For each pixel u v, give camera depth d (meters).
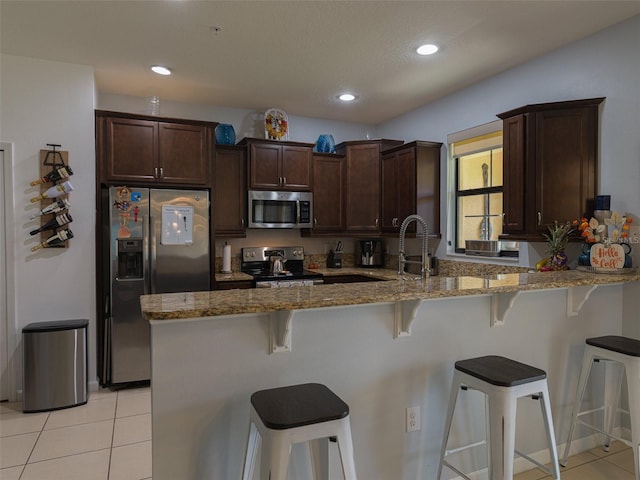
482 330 2.21
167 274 3.69
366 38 2.87
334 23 2.66
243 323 1.68
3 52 3.14
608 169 2.76
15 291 3.24
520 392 1.73
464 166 4.09
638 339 2.61
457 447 2.14
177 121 3.83
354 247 5.23
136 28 2.74
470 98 3.84
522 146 2.96
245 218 4.36
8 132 3.20
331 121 5.07
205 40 2.90
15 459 2.42
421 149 4.16
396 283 2.18
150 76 3.60
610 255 2.54
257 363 1.71
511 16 2.58
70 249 3.39
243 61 3.26
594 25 2.71
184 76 3.60
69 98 3.35
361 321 1.91
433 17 2.59
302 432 1.36
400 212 4.36
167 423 1.56
